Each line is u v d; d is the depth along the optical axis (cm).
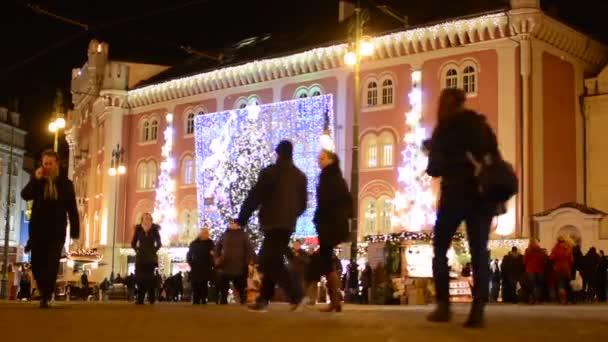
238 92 5638
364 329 784
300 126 5219
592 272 3200
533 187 4306
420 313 1246
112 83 6356
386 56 4888
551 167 4428
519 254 3150
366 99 4969
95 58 6938
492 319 995
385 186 4825
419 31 4678
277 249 1269
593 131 4600
